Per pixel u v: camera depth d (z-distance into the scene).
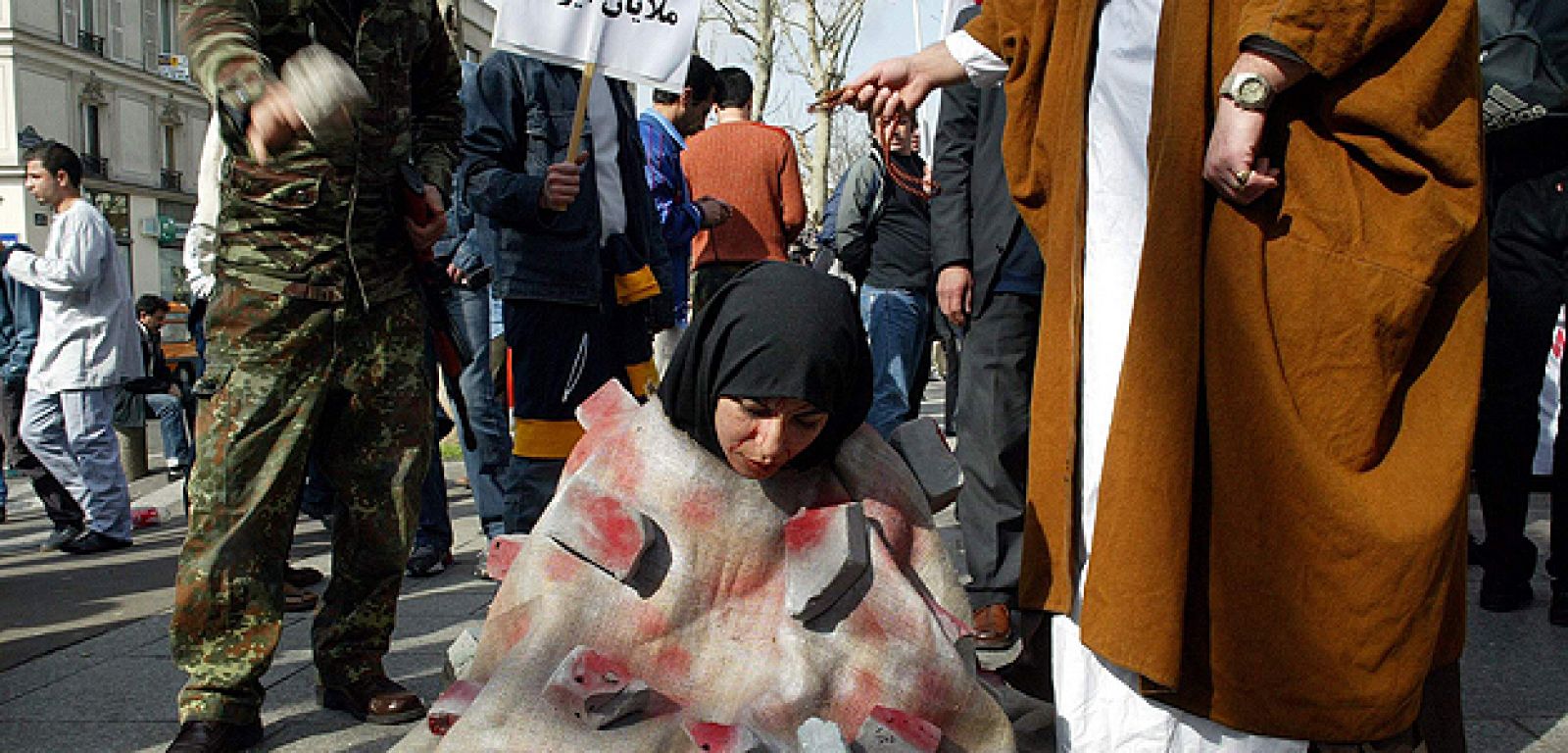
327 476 3.45
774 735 2.08
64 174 6.84
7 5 42.97
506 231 4.18
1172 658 2.34
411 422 3.42
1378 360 2.29
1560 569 4.21
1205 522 2.40
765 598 2.19
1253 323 2.31
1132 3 2.54
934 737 2.05
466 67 4.46
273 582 3.24
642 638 2.13
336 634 3.48
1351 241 2.30
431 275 3.52
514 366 4.31
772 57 20.14
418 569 5.48
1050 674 2.94
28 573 6.23
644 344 4.58
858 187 5.96
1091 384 2.57
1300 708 2.32
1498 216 4.34
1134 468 2.37
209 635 3.16
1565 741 3.13
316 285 3.21
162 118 51.06
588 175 4.27
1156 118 2.42
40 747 3.37
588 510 2.14
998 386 4.13
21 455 7.00
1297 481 2.29
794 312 2.05
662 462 2.20
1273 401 2.30
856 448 2.34
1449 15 2.29
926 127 6.17
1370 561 2.26
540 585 2.15
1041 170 2.77
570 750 1.98
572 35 4.12
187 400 11.96
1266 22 2.23
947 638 2.22
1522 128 4.24
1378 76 2.28
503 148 4.24
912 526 2.35
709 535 2.17
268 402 3.18
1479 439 4.41
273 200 3.16
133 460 11.70
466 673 2.20
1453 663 2.55
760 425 2.06
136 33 49.09
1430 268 2.26
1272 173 2.32
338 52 3.16
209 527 3.16
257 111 2.72
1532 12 4.34
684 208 5.94
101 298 6.88
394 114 3.29
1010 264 4.09
